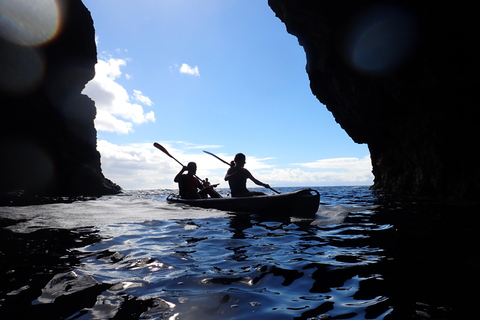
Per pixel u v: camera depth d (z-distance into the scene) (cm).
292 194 441
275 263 189
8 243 233
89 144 1666
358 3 934
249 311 120
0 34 1161
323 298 134
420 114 1011
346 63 1114
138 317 113
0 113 1227
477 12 693
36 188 1343
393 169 1409
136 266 179
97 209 472
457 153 903
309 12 1045
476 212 480
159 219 380
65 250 214
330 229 322
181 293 138
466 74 790
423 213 471
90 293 136
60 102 1487
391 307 122
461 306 122
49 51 1382
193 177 632
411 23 847
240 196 522
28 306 121
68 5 1448
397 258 199
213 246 238
